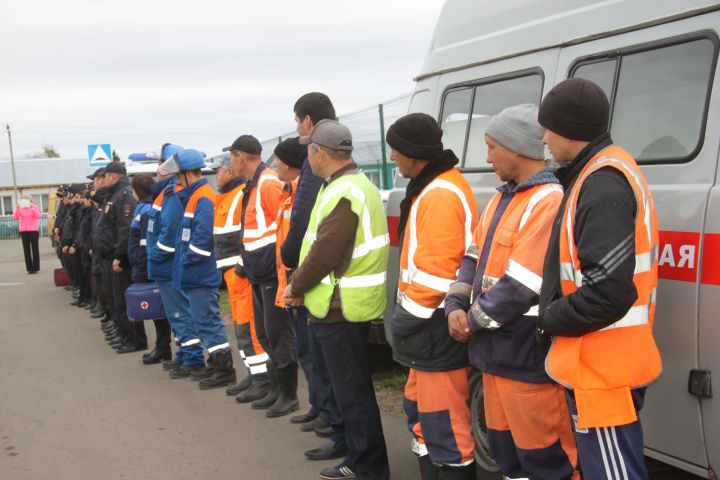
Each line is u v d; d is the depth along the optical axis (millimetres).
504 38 4383
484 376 3115
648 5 3451
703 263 2982
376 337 5492
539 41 4090
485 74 4516
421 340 3410
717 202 2953
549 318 2514
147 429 5445
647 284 2494
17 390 6762
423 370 3436
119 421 5680
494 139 3064
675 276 3102
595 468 2502
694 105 3180
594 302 2365
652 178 3314
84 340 9164
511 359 2918
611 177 2451
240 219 5785
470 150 4609
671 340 3115
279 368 5562
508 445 3100
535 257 2863
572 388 2506
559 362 2537
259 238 5273
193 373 6852
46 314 11500
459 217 3398
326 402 4559
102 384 6863
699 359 3004
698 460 3049
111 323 9688
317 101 4648
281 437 5133
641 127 3432
